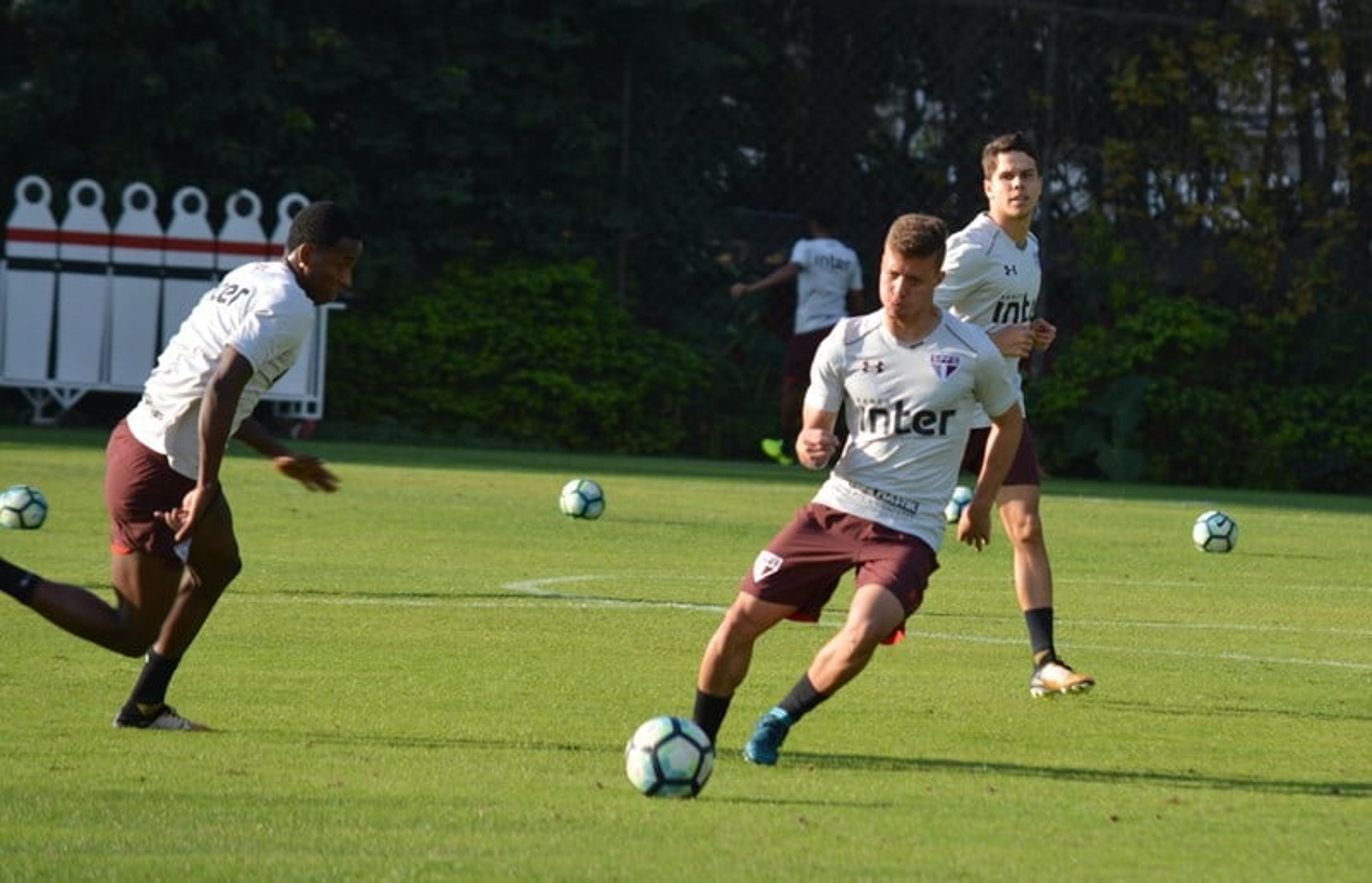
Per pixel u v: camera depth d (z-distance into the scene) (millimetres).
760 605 21891
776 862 16766
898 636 21625
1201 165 88375
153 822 17719
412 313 82625
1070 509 62656
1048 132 87500
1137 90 87500
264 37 81500
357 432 80625
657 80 86250
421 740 22250
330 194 82750
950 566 44250
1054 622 35094
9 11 79500
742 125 87562
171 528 21703
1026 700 26672
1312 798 20516
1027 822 18797
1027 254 31062
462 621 32094
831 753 22453
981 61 87562
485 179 85188
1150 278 87750
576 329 82812
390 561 39812
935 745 23141
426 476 61500
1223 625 35594
